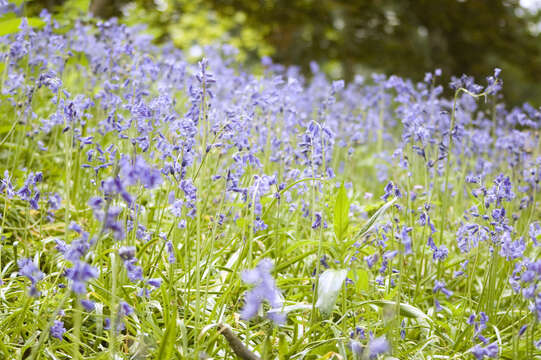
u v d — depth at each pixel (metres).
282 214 4.37
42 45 4.92
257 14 16.42
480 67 17.58
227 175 3.15
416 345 2.93
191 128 3.12
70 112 2.76
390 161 5.74
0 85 4.95
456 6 16.50
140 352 2.59
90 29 6.07
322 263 3.41
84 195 4.36
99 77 5.15
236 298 3.31
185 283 3.19
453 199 5.27
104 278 3.16
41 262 3.60
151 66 4.59
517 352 2.77
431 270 3.99
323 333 3.01
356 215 4.68
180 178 3.10
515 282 2.81
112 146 3.32
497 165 5.54
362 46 17.88
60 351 2.87
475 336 2.81
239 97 4.95
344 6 16.72
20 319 2.73
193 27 16.27
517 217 4.18
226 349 2.71
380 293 3.49
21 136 4.44
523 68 18.20
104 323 2.88
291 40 18.78
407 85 5.09
